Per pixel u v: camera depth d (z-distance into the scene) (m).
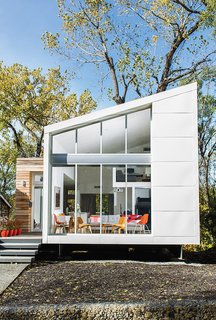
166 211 14.93
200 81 25.73
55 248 16.39
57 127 15.49
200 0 22.64
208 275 12.41
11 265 13.50
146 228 15.10
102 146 15.59
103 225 15.22
